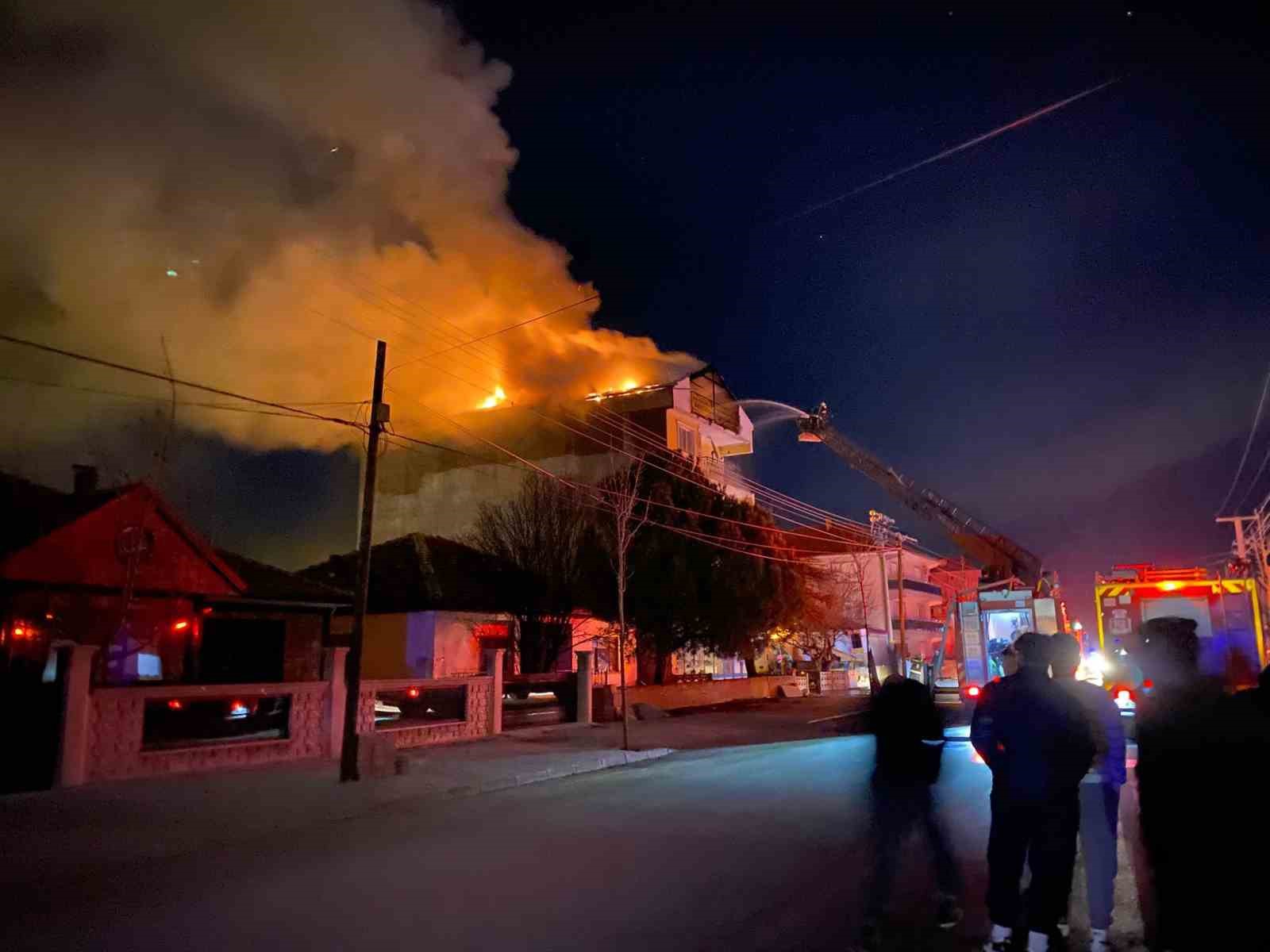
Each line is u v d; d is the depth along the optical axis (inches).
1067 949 236.7
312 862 362.3
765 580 1321.4
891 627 2042.3
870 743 773.9
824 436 1553.9
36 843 397.4
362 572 586.6
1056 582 1026.1
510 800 508.1
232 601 855.1
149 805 478.9
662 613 1187.3
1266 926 175.8
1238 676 417.1
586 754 697.6
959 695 906.7
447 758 679.7
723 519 1277.1
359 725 706.8
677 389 1612.9
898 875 308.7
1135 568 723.4
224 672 871.1
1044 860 232.8
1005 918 237.5
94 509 746.2
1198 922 181.8
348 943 251.0
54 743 530.3
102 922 280.7
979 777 510.3
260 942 255.4
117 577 752.3
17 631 711.1
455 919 269.4
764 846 362.0
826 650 1784.0
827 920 260.4
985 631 853.8
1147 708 194.9
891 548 1772.9
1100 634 710.5
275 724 649.0
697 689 1300.4
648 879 310.5
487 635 1133.1
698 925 257.4
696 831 394.3
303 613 939.3
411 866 345.7
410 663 1077.8
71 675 537.0
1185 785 185.0
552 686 946.1
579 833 398.6
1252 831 177.8
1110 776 246.5
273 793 519.2
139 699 571.2
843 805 458.0
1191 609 693.9
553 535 1134.4
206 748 601.0
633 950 238.4
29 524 727.1
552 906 280.4
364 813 480.7
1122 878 307.3
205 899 305.9
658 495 1231.5
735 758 692.1
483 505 1304.1
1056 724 234.7
